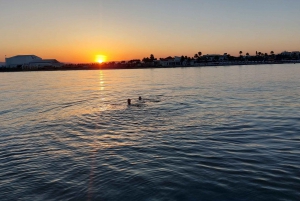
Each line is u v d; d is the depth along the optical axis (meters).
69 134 18.70
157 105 30.53
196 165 12.17
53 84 74.25
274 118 21.67
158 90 49.53
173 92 44.88
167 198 9.45
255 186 10.00
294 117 21.80
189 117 23.08
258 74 95.31
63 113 27.38
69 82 82.69
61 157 13.97
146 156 13.61
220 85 55.91
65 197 9.79
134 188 10.23
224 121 21.03
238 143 15.22
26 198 9.83
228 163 12.26
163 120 22.20
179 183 10.48
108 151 14.67
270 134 16.91
